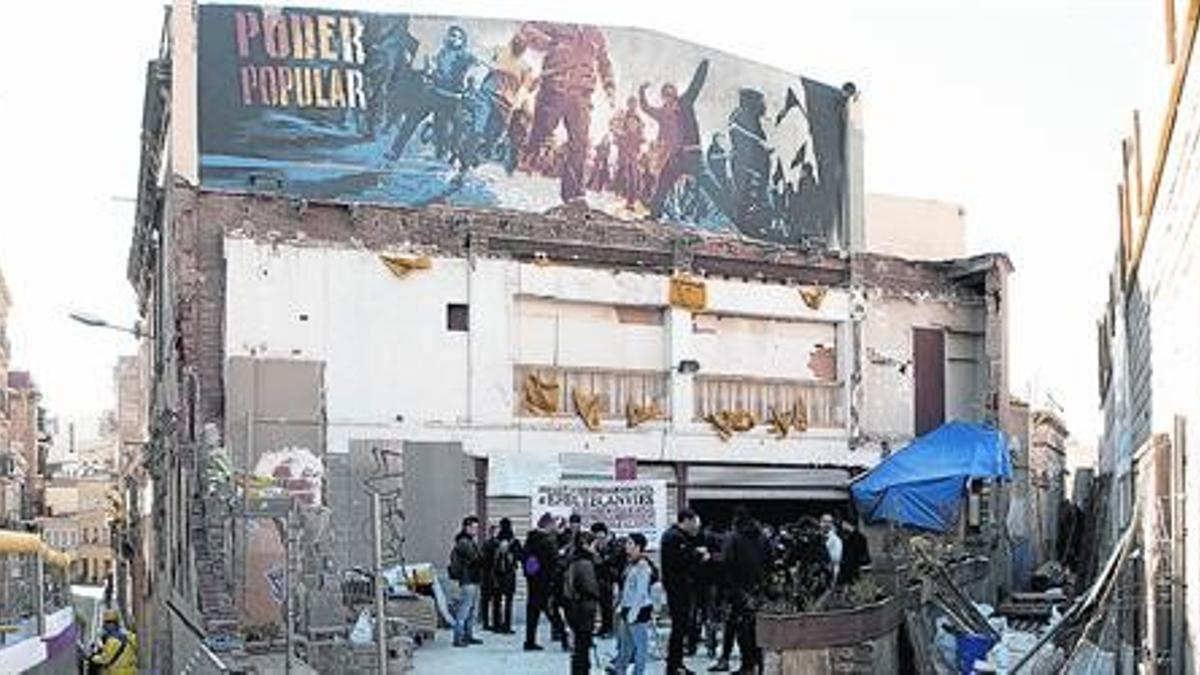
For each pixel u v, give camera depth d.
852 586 14.34
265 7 26.62
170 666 24.44
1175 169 10.22
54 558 16.62
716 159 31.17
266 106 26.44
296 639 16.73
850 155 34.00
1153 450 11.47
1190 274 9.46
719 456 28.50
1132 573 13.42
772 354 29.66
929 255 37.53
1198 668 9.35
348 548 21.94
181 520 23.70
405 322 25.33
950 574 18.33
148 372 38.75
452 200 27.83
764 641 12.70
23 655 13.53
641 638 15.44
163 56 27.91
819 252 30.47
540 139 28.84
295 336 24.42
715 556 17.39
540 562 19.17
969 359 32.50
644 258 27.98
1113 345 22.09
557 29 29.30
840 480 30.25
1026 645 16.05
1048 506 36.22
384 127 27.38
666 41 30.53
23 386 72.00
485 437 25.81
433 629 20.16
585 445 26.89
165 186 27.92
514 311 26.48
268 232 24.47
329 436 24.44
